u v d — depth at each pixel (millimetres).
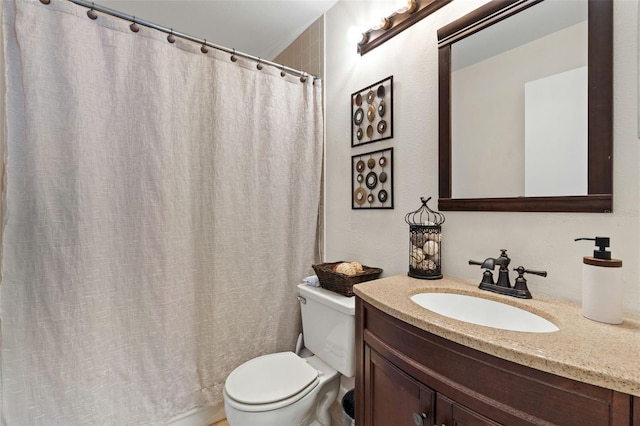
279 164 1741
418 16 1318
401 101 1407
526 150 984
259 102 1667
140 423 1350
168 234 1397
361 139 1619
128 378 1323
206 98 1503
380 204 1519
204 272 1524
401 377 848
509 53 1025
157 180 1363
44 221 1141
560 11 909
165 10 1821
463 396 682
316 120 1875
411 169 1365
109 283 1278
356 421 1085
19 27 1080
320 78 1882
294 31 2078
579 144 871
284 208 1773
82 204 1199
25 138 1106
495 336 651
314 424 1452
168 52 1390
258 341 1687
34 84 1106
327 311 1450
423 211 1314
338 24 1778
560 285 918
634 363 530
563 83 902
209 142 1515
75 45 1176
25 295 1125
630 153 788
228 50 1557
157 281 1375
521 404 593
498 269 1069
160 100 1362
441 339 734
